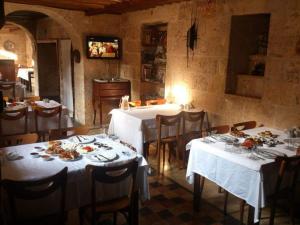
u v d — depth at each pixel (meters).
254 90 4.13
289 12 3.44
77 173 2.26
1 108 1.39
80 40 6.12
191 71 4.86
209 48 4.50
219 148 2.79
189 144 3.16
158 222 2.88
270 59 3.70
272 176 2.52
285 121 3.61
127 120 4.17
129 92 6.42
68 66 7.19
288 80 3.53
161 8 5.28
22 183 1.88
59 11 5.76
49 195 2.16
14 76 10.55
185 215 3.02
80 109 6.68
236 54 4.29
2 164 2.35
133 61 6.18
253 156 2.58
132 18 6.05
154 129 4.04
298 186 3.02
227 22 4.18
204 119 4.62
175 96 5.22
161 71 5.73
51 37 8.01
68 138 3.05
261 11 3.74
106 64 6.54
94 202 2.20
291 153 2.75
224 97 4.34
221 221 2.93
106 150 2.71
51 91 9.30
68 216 2.91
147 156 4.20
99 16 6.21
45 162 2.40
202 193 3.50
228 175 2.65
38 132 4.42
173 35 5.13
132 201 2.38
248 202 2.48
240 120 4.16
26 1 5.14
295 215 3.03
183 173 4.05
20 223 2.08
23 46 13.42
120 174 2.23
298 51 3.40
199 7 4.57
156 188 3.59
